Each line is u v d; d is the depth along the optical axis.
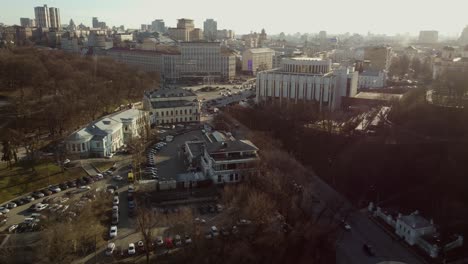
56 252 104.88
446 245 115.25
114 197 144.25
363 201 148.38
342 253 114.38
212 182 156.62
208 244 114.94
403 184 155.25
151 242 114.88
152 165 180.00
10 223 125.38
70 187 154.75
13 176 157.25
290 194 144.50
